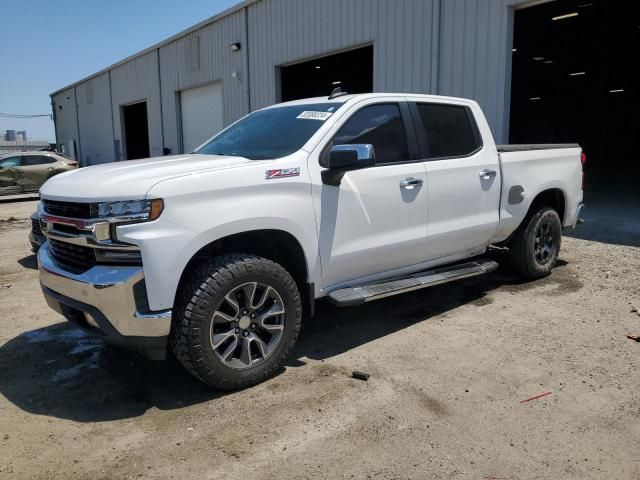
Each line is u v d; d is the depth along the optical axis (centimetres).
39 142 8138
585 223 958
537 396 343
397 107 459
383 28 1226
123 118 2970
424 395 346
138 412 337
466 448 289
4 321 514
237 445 296
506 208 538
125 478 271
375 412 327
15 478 272
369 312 511
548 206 602
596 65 2517
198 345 331
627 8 1420
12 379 390
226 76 1867
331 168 383
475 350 416
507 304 523
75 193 335
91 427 321
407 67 1173
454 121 503
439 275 477
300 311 381
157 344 326
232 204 343
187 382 375
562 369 380
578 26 1641
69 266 352
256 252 394
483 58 1020
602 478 263
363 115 434
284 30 1555
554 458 279
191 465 280
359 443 296
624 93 3030
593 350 410
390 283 442
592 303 519
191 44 2064
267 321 369
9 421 330
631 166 2348
